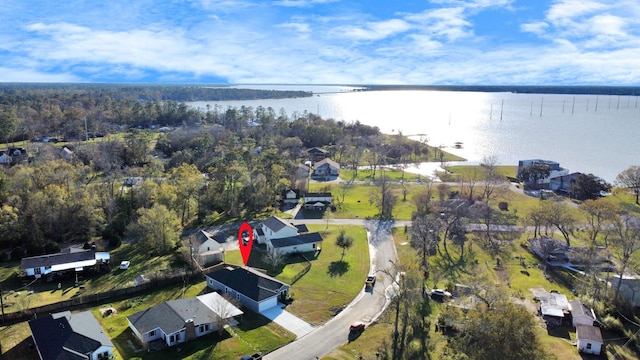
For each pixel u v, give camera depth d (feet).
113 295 212.84
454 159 590.14
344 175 490.08
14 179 310.86
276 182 370.73
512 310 137.90
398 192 413.59
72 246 274.77
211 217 333.83
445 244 280.92
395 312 197.36
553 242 266.98
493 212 329.72
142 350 169.58
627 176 396.16
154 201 310.45
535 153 636.07
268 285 210.59
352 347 172.35
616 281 212.64
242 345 173.27
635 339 180.55
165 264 249.96
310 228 314.14
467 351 139.54
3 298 207.10
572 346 176.14
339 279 233.55
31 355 165.58
